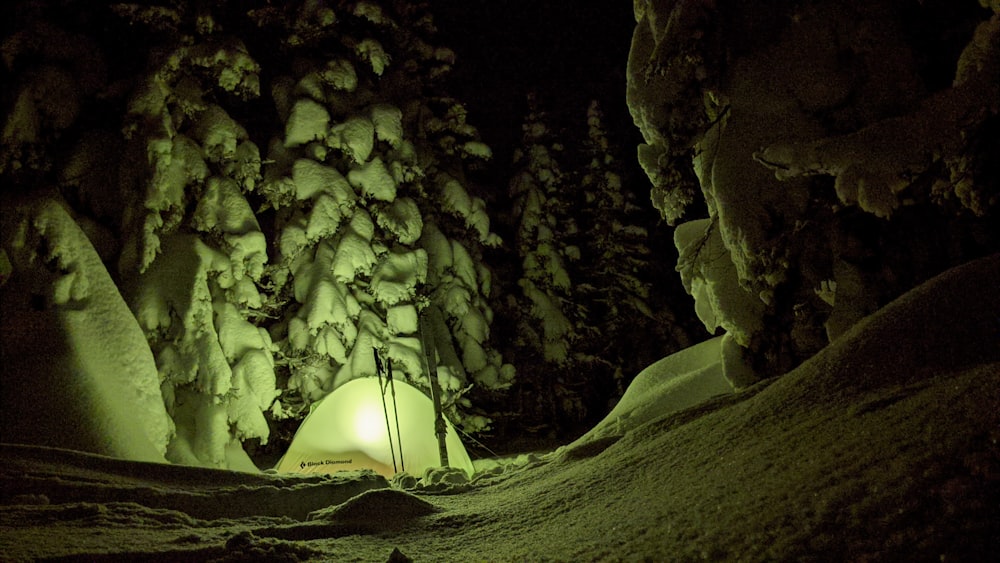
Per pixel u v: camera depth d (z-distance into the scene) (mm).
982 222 7305
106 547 4957
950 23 8500
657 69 9312
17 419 12891
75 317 14516
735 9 9328
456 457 18750
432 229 26469
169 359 16734
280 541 5012
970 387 4141
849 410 4918
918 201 7676
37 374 13469
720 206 9320
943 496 2891
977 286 5879
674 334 31922
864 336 6168
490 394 26906
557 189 31859
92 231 17188
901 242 8016
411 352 21438
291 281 22016
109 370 14445
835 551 2855
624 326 31500
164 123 17859
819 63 8867
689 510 4070
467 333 25969
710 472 4844
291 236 21109
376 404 18609
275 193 21391
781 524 3293
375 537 5523
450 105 28719
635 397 13227
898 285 7965
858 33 8727
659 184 10328
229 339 18203
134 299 16828
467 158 29391
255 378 18016
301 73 23594
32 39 16938
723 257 10070
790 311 9273
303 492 8383
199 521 6605
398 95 27703
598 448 8391
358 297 21969
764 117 9133
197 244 18031
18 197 15562
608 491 5535
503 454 25578
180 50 18641
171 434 15742
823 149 7855
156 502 7609
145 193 17125
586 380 30016
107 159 17859
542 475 8094
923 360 5461
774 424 5441
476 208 27531
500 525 5434
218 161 19266
